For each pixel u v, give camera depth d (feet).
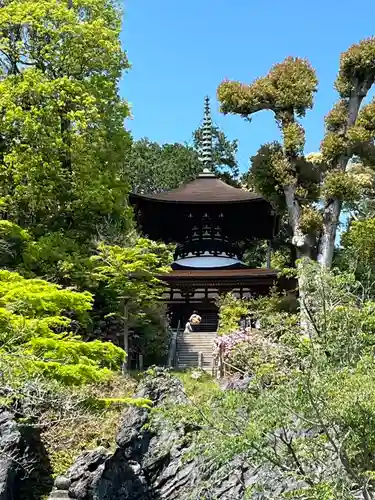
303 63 126.52
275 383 51.67
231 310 109.19
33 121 93.91
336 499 40.73
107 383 81.30
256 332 84.84
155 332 102.32
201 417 47.37
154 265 96.37
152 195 145.48
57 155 98.12
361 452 43.80
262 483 49.96
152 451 71.46
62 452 72.23
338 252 136.05
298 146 121.49
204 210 145.07
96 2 109.91
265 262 186.70
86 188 98.84
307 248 119.34
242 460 49.80
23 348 55.62
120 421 74.95
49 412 71.97
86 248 97.04
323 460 44.45
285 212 139.44
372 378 44.75
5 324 56.34
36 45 103.35
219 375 87.81
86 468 67.92
